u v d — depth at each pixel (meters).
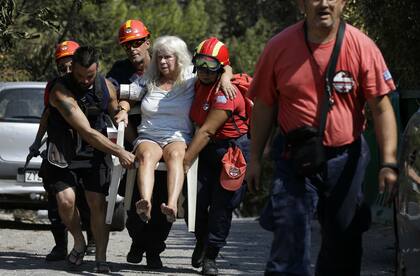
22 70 33.66
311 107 9.22
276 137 9.59
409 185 10.05
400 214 10.37
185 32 47.62
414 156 10.02
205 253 13.85
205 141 13.28
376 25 20.95
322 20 9.02
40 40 35.62
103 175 13.75
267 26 57.97
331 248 9.48
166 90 13.66
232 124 13.52
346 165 9.27
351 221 9.34
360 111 9.37
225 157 13.48
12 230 21.03
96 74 13.52
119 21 39.38
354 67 9.15
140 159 13.23
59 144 13.62
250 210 50.06
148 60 14.88
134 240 14.24
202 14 50.47
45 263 14.68
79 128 13.20
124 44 14.77
